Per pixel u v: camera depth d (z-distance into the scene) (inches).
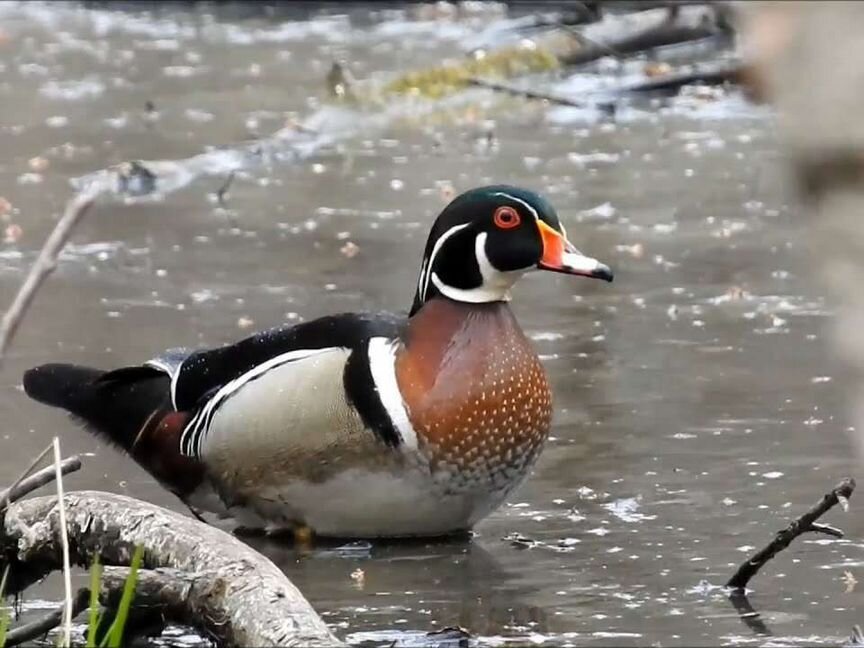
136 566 237.6
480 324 346.3
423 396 337.1
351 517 350.9
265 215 743.1
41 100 1064.2
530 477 401.7
